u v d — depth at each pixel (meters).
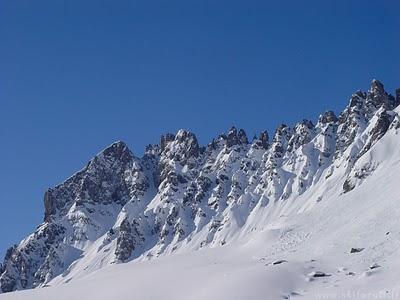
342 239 108.94
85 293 95.94
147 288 89.19
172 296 82.69
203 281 85.44
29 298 100.19
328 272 82.12
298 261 93.50
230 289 76.62
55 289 104.50
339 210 144.50
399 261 77.44
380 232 102.50
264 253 125.50
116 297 88.56
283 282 77.50
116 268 131.62
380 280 70.44
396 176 150.88
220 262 118.88
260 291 74.75
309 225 139.25
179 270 100.56
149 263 132.62
